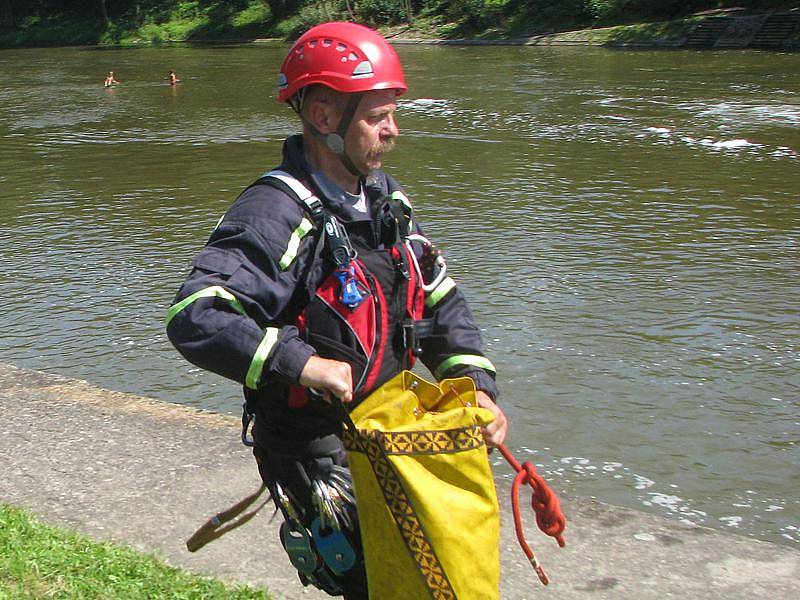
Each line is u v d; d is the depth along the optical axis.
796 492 6.97
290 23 64.94
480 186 17.73
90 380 9.25
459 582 2.38
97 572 4.03
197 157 22.12
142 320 10.87
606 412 8.25
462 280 11.87
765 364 9.26
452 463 2.40
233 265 2.39
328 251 2.51
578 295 11.24
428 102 30.03
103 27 71.12
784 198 16.25
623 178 18.12
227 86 38.31
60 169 21.03
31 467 5.25
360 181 2.68
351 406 2.59
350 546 2.61
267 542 4.41
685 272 12.12
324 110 2.55
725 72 34.84
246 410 2.71
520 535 2.57
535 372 9.08
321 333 2.53
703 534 4.39
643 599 3.93
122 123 28.42
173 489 4.98
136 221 15.88
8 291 12.03
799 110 25.69
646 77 34.34
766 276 11.95
